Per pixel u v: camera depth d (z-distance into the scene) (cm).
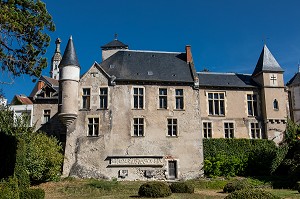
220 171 3238
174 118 3366
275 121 3647
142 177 3147
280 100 3716
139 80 3400
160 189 2178
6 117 2767
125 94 3362
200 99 3647
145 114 3334
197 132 3350
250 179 3047
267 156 3319
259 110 3716
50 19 1652
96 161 3166
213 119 3606
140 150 3231
